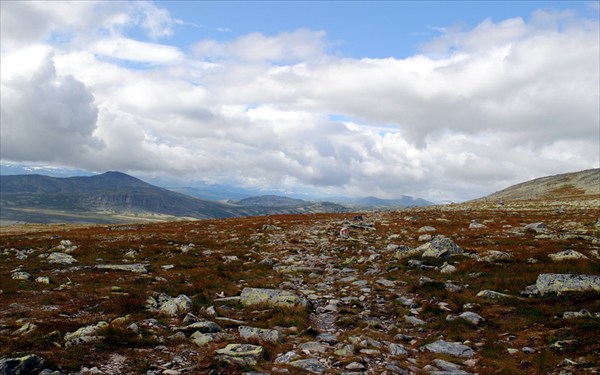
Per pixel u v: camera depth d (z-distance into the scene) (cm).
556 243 2930
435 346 1293
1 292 1881
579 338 1184
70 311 1577
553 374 1008
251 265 2881
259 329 1392
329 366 1114
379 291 2105
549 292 1691
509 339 1313
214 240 4309
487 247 2998
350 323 1562
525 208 8125
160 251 3484
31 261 2962
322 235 4609
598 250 2519
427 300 1847
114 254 3319
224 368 1050
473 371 1102
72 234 5181
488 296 1772
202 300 1856
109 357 1103
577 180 16562
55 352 1095
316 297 1992
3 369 941
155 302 1769
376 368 1102
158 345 1234
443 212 7719
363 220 6569
